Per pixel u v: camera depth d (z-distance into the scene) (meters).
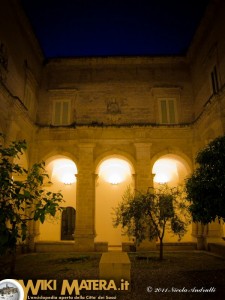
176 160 25.66
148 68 26.97
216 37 21.55
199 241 22.59
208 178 11.44
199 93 24.73
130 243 22.44
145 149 24.20
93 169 24.00
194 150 24.22
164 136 24.66
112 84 26.44
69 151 24.55
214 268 14.48
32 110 24.77
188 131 24.78
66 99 26.06
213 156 11.62
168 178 28.28
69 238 26.16
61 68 27.11
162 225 17.16
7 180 6.87
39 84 26.50
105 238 26.45
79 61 26.98
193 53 25.92
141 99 25.98
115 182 27.62
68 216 26.80
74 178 27.59
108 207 27.16
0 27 18.98
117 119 25.44
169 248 22.39
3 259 17.84
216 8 21.36
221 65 20.69
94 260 17.56
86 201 23.23
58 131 24.78
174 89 26.05
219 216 11.19
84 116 25.59
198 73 25.06
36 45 25.39
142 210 16.81
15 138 20.48
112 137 24.55
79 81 26.66
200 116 22.88
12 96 19.45
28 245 22.23
